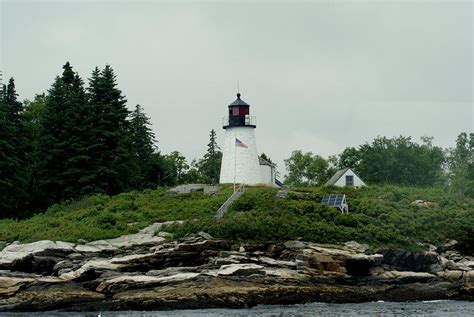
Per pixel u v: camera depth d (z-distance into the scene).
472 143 139.50
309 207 82.19
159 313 64.25
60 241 74.06
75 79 112.56
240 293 67.31
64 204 95.19
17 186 98.31
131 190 103.31
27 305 66.38
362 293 71.19
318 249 72.44
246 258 71.25
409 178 128.88
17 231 80.88
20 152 103.69
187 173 142.12
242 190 90.31
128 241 75.25
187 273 68.94
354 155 135.00
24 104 122.19
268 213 79.62
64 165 100.19
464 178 123.69
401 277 73.19
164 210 85.06
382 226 80.31
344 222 80.00
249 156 100.81
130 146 108.62
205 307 66.44
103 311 66.31
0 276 69.06
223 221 76.56
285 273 70.12
